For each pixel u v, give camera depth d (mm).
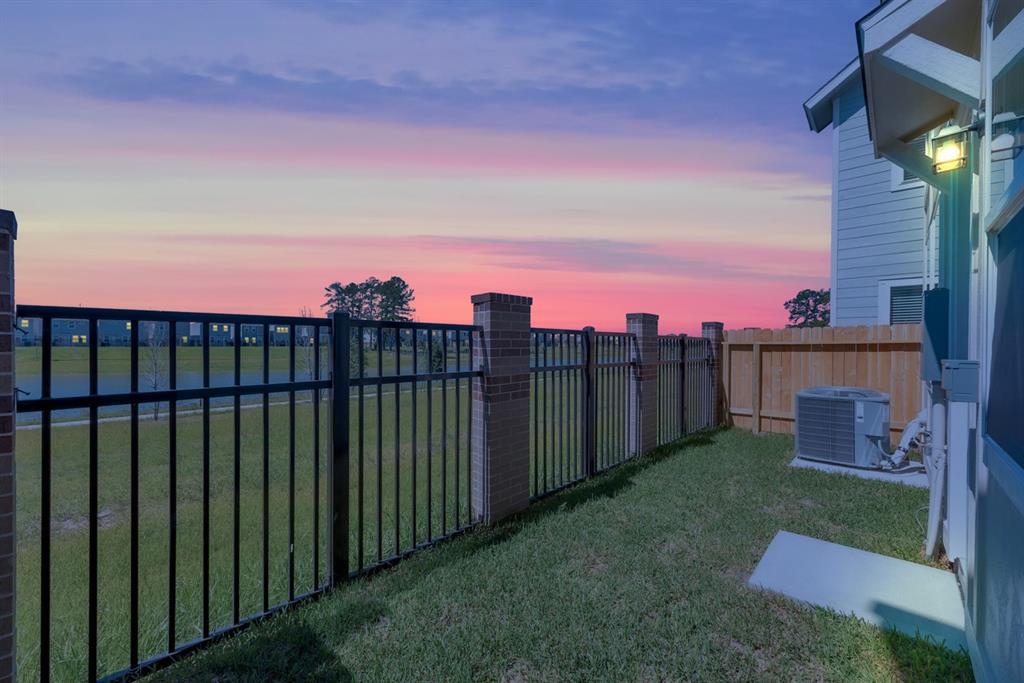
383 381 3674
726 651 2551
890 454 6691
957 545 3391
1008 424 1854
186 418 11797
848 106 9891
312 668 2389
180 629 2912
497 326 4621
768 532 4195
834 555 3709
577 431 6125
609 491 5375
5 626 1839
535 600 3012
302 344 9641
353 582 3348
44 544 2133
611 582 3252
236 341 2812
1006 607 1867
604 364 6566
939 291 3771
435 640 2594
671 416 8469
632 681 2314
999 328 2045
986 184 2375
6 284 1900
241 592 3344
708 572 3418
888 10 2932
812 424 6777
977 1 2725
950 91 2779
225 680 2336
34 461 7707
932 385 3889
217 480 6281
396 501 3764
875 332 8039
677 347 8719
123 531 4555
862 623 2791
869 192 9609
